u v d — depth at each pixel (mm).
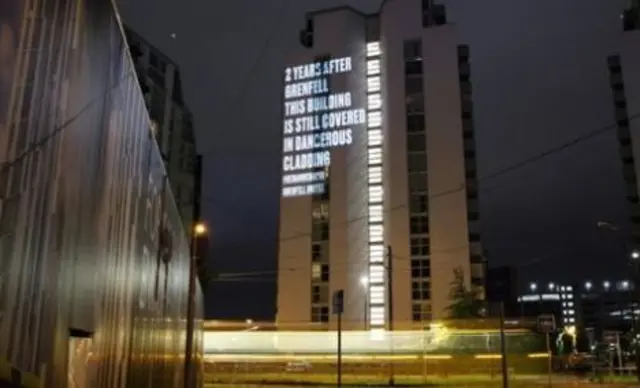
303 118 89812
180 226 15578
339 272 83062
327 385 43000
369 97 89438
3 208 3873
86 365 5867
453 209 81312
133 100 7914
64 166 4930
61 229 4918
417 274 80500
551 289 146000
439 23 91438
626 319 97188
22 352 4207
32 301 4359
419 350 54281
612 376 48656
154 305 10648
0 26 3805
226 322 59312
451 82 84938
